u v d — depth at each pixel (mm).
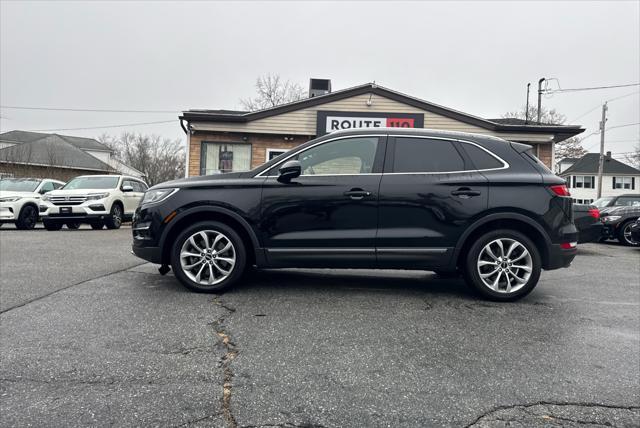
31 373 2346
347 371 2439
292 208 4004
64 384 2230
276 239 4016
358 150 4133
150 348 2709
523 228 4043
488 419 1979
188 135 12797
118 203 11641
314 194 3994
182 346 2750
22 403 2037
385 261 3980
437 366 2529
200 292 4082
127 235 9438
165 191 4168
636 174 41875
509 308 3779
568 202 4023
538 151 12898
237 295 4020
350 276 5062
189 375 2352
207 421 1918
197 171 12758
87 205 10766
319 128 12562
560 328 3252
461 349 2795
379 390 2229
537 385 2314
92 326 3092
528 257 3938
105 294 3979
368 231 3971
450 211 3938
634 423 1965
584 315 3607
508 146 4133
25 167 28500
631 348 2863
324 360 2582
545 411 2057
